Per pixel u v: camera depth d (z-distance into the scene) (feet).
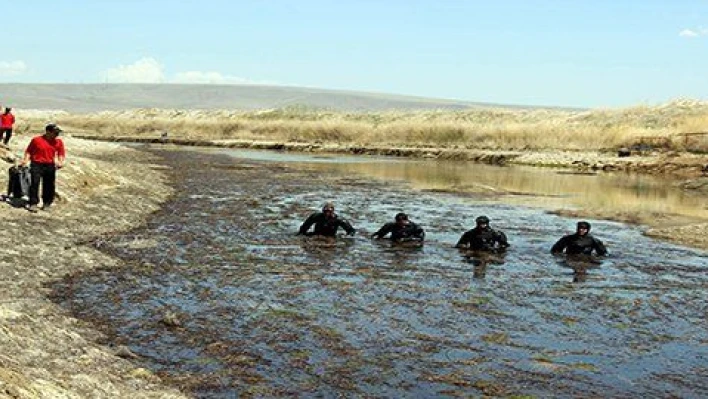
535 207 98.12
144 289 45.16
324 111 331.36
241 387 30.04
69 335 34.19
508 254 62.13
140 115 360.69
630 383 31.99
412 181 131.64
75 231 61.21
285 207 88.58
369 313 41.65
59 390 24.34
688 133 184.96
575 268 56.85
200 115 348.38
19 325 33.01
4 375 22.76
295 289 46.62
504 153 196.54
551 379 32.14
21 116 333.21
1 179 72.33
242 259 55.52
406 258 58.70
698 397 30.58
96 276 47.70
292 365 32.86
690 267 58.23
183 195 96.53
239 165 158.10
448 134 232.53
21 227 57.98
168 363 32.53
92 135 281.13
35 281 44.62
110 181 89.71
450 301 45.03
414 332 38.37
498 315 42.22
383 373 32.22
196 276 49.16
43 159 65.82
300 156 204.03
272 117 322.14
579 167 174.40
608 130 207.82
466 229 75.36
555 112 271.28
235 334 36.99
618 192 121.80
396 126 244.63
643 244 69.36
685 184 132.05
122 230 65.05
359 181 128.88
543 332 39.19
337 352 34.81
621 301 46.52
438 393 30.12
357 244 64.44
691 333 39.91
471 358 34.60
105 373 29.58
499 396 29.99
